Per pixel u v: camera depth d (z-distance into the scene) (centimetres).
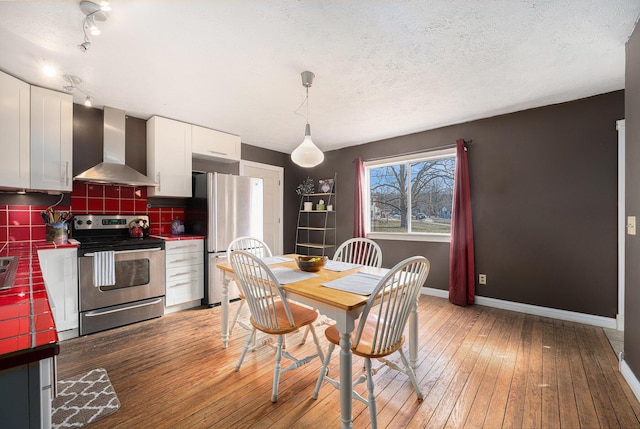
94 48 189
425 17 160
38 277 120
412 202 399
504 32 174
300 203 523
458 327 268
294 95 263
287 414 154
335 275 191
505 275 317
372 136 398
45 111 246
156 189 317
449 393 171
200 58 201
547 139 291
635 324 171
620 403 160
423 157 375
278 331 164
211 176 329
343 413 133
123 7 150
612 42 184
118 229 314
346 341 135
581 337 243
